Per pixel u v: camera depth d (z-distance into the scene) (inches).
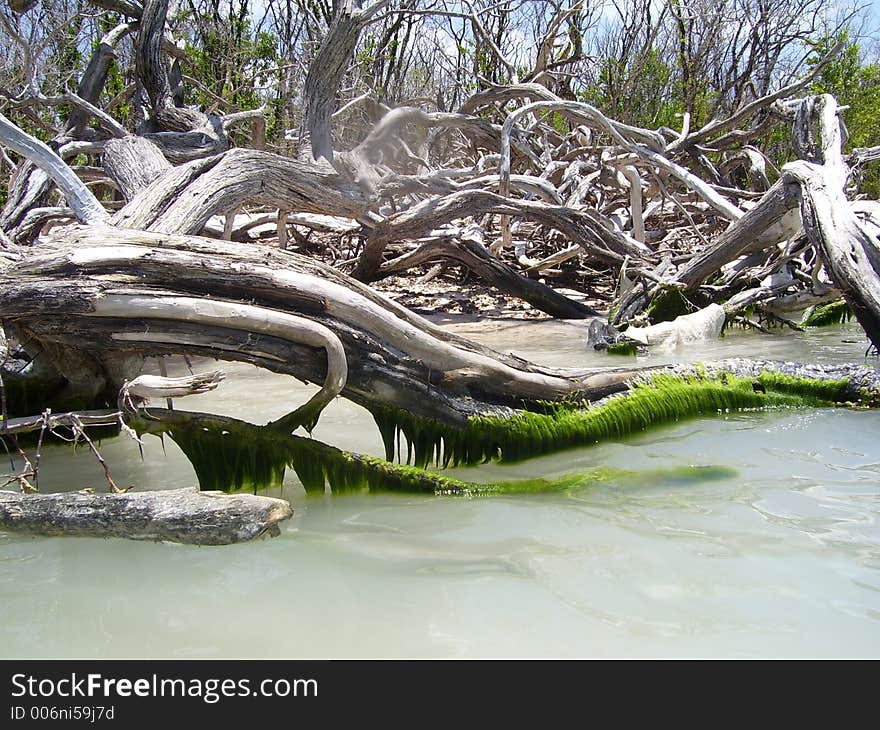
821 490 158.2
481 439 185.8
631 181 432.8
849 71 714.8
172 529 134.9
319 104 356.8
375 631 106.9
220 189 285.4
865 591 114.9
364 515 154.3
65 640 105.6
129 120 459.2
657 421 206.2
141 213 264.2
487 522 147.7
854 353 300.8
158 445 206.2
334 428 212.8
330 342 167.6
